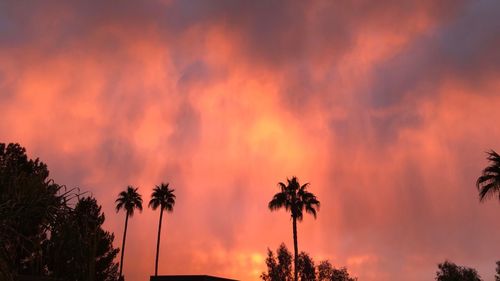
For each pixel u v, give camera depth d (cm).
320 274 7894
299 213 5391
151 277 5188
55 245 805
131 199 7469
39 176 844
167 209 7562
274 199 5422
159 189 7619
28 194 808
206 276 5019
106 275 4628
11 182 802
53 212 830
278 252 7750
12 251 785
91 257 838
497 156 3150
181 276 5078
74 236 825
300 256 7850
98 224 883
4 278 758
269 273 7631
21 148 3212
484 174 3188
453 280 7425
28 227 814
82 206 873
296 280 5197
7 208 780
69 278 807
